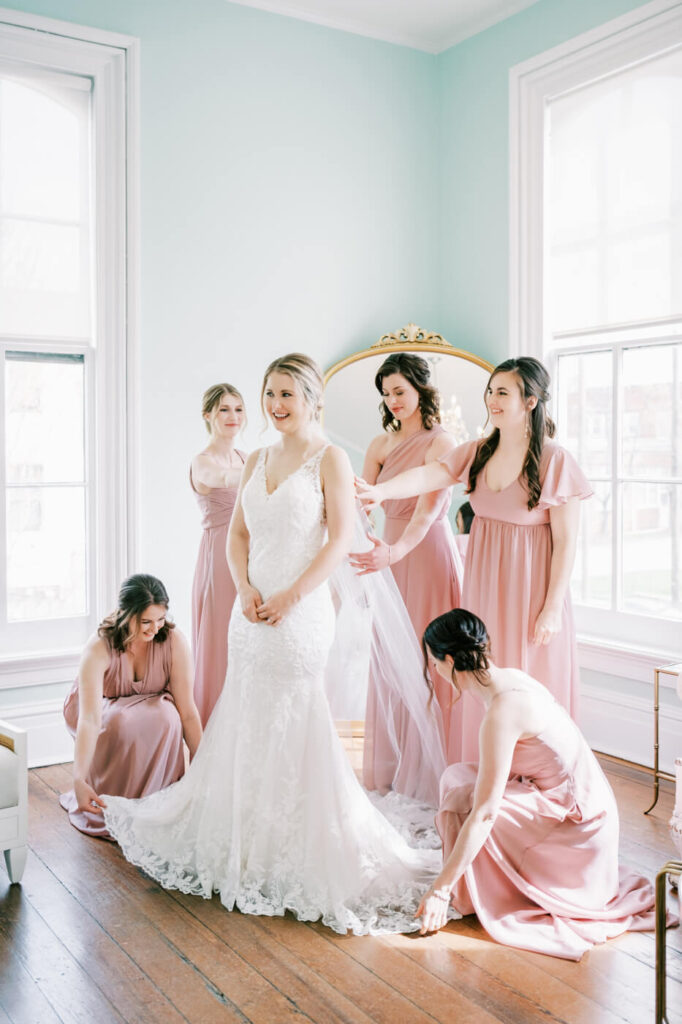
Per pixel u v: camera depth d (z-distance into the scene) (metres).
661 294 4.00
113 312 4.16
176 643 3.35
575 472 3.06
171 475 4.35
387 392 3.61
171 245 4.31
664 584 4.02
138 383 4.21
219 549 3.79
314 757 2.72
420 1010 2.18
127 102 4.14
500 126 4.71
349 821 2.70
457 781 2.76
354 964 2.39
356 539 3.18
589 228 4.32
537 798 2.63
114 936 2.53
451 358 4.82
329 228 4.79
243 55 4.47
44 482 4.14
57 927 2.58
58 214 4.11
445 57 5.07
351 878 2.67
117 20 4.12
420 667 3.32
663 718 3.88
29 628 4.10
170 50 4.26
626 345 4.16
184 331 4.36
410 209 5.07
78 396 4.21
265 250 4.58
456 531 4.71
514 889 2.62
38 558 4.15
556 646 3.10
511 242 4.63
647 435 4.09
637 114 4.06
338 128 4.79
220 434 3.92
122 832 3.04
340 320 4.84
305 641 2.71
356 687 3.26
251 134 4.51
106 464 4.18
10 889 2.80
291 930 2.57
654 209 4.01
